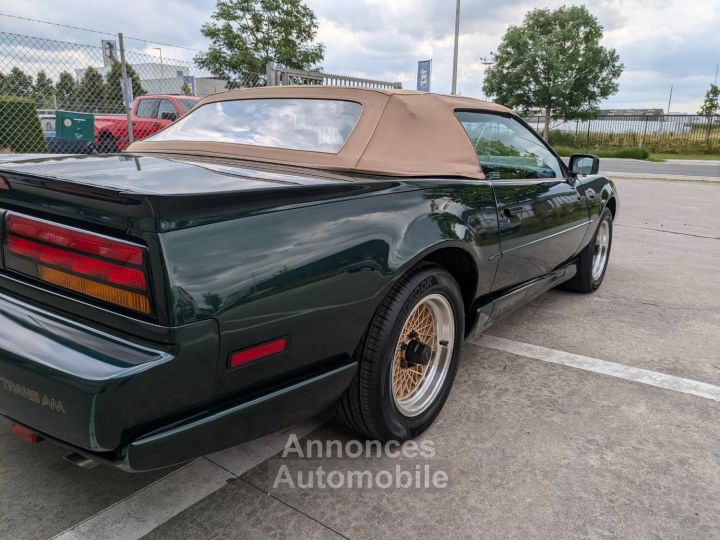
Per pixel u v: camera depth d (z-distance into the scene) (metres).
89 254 1.45
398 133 2.34
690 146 33.56
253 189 1.53
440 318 2.38
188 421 1.49
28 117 6.84
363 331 1.91
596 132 35.81
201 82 19.34
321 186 1.73
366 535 1.77
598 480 2.08
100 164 1.91
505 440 2.33
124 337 1.43
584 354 3.26
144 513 1.85
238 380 1.56
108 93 7.48
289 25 20.25
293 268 1.60
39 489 1.94
